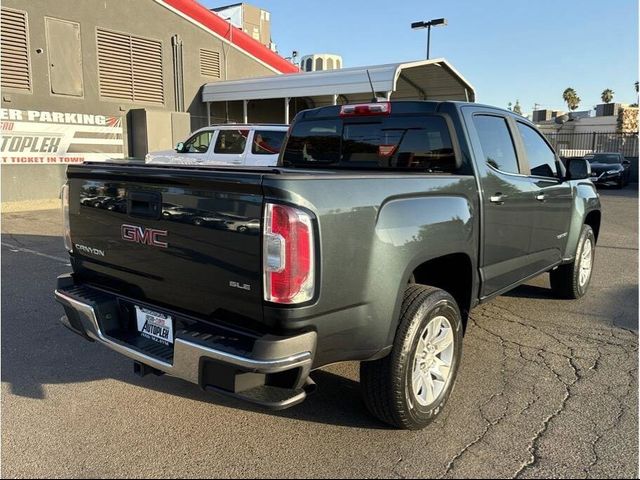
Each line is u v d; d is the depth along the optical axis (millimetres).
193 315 2881
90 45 15586
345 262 2656
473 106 4109
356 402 3627
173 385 3852
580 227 5766
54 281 6617
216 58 20062
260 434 3203
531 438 3152
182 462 2904
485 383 3893
